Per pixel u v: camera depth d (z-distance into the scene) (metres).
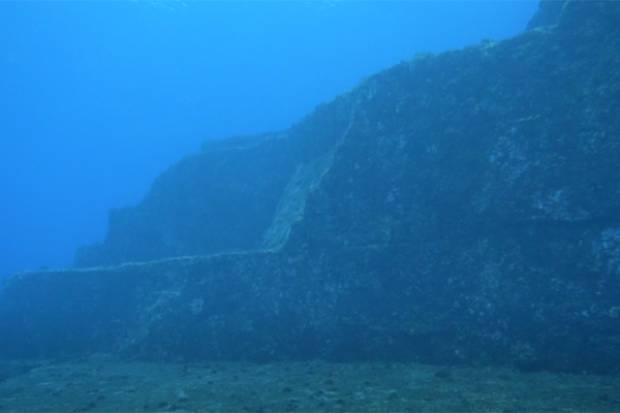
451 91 24.88
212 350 24.08
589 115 21.16
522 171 21.88
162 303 26.50
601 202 19.97
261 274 25.27
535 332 19.33
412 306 22.08
